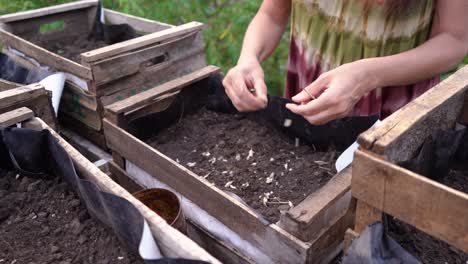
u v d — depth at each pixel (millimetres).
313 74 1462
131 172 1397
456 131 972
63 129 1772
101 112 1553
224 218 1089
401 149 824
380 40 1260
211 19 2504
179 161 1427
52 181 1249
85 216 1128
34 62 1763
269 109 1494
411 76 1118
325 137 1388
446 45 1138
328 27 1341
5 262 1007
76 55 2107
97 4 2258
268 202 1206
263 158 1416
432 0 1224
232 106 1648
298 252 936
